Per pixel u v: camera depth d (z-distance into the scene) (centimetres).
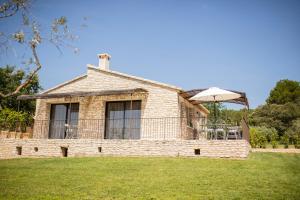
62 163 1265
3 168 1163
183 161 1224
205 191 748
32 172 1059
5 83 2672
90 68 1923
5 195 729
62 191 771
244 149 1273
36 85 2970
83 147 1573
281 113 3800
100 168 1110
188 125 1861
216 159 1270
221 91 1499
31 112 3038
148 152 1439
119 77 1823
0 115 2048
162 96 1683
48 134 1970
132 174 985
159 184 832
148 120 1689
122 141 1498
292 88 4650
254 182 838
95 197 708
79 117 1870
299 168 1081
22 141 1717
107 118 1838
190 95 1720
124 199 688
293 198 674
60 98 1952
